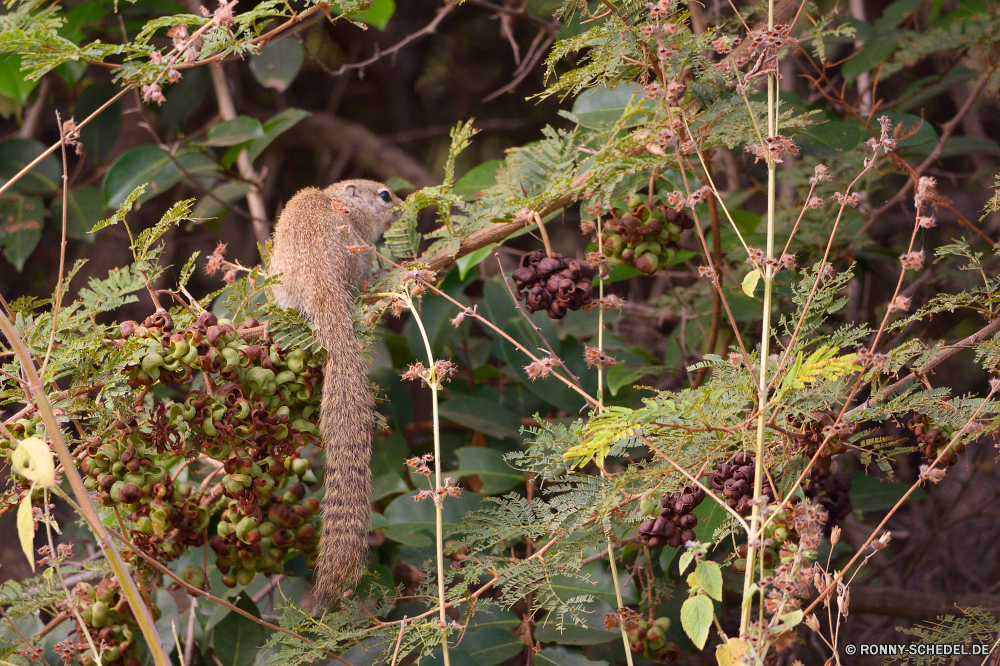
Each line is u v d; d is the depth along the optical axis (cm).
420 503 682
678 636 705
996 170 1191
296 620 543
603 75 555
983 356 495
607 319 923
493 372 930
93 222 1029
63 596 534
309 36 1375
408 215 625
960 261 927
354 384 556
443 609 457
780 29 440
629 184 588
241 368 510
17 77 952
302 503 582
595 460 438
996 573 1078
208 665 676
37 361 514
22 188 1025
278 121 986
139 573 528
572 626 591
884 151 435
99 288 543
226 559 558
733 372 491
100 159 1072
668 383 902
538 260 548
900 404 471
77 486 390
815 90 1064
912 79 1234
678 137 521
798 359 415
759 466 391
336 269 605
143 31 511
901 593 888
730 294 838
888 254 862
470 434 899
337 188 773
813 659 895
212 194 1006
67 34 1013
